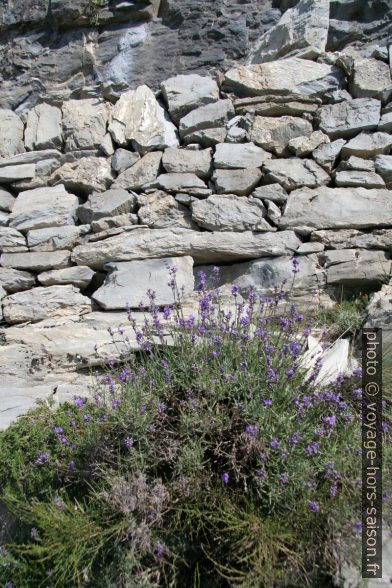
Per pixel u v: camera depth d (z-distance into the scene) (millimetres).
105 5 5004
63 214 4348
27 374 3666
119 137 4500
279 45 4715
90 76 4945
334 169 4262
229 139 4387
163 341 3311
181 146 4504
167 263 4074
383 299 3705
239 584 2471
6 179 4523
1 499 3062
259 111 4449
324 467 2613
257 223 4109
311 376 3029
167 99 4605
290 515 2498
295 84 4469
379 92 4359
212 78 4668
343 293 3984
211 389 2873
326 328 3748
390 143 4203
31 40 5062
